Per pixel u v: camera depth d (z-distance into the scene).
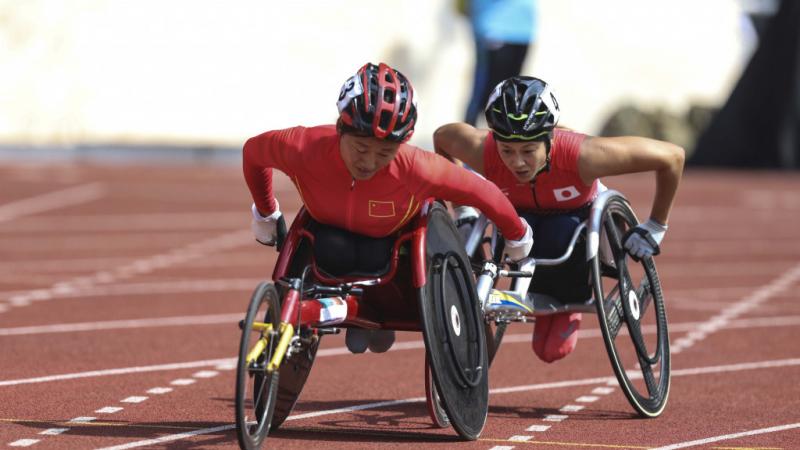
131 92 109.31
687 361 30.55
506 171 24.06
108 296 39.84
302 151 20.45
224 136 112.50
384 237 21.42
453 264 22.12
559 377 28.31
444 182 20.59
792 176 95.62
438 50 118.25
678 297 41.84
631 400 23.55
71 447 20.36
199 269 47.09
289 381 22.05
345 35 117.25
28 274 44.47
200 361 29.33
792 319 37.44
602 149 23.36
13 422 22.28
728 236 60.84
